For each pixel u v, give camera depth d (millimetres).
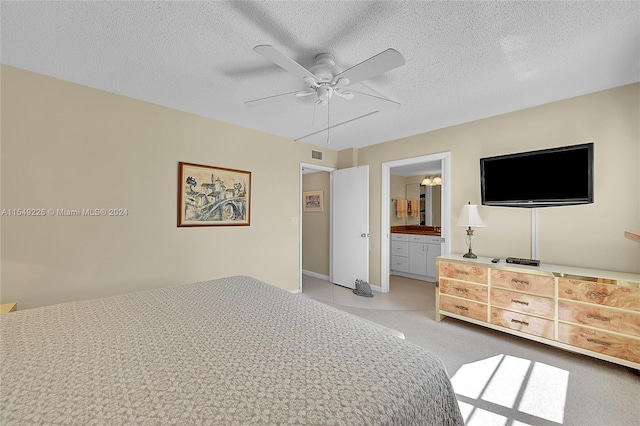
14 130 2105
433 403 796
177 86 2400
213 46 1834
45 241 2225
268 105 2797
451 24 1607
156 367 828
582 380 1938
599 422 1549
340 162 4719
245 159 3486
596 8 1476
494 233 3037
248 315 1278
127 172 2605
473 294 2738
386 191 4207
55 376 774
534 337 2365
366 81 2262
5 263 2080
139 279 2676
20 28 1648
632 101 2293
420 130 3600
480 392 1816
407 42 1772
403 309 3434
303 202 5488
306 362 864
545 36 1708
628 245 2295
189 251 3004
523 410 1649
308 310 1354
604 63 2004
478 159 3174
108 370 810
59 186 2277
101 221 2471
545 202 2633
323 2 1447
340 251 4543
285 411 640
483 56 1925
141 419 610
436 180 5570
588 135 2488
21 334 1051
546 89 2416
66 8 1486
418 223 5957
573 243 2561
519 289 2453
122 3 1455
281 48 1837
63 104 2287
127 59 1991
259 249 3631
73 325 1144
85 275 2395
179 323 1175
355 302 3705
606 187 2402
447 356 2270
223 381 758
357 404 671
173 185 2891
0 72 2055
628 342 1964
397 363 871
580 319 2150
